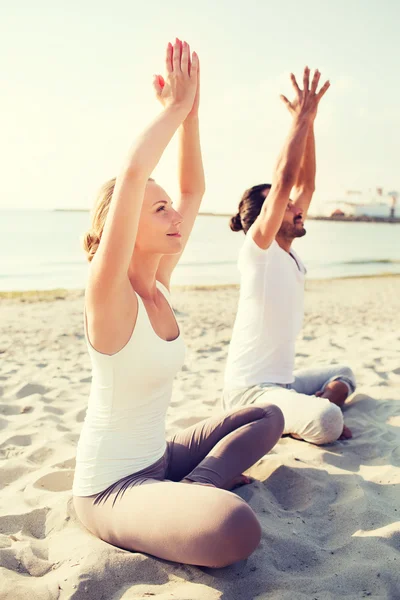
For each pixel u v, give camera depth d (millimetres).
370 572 1923
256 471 2791
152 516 1896
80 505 2127
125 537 1984
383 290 13758
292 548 2096
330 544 2180
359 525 2270
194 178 2457
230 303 10852
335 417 2998
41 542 2156
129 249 1812
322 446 3076
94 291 1830
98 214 2053
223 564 1844
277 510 2420
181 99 1916
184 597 1768
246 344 3195
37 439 3332
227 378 3244
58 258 20438
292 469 2748
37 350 6246
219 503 1823
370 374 4508
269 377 3168
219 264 20000
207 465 2205
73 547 2053
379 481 2670
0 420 3652
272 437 2400
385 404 3783
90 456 2086
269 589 1848
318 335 7109
